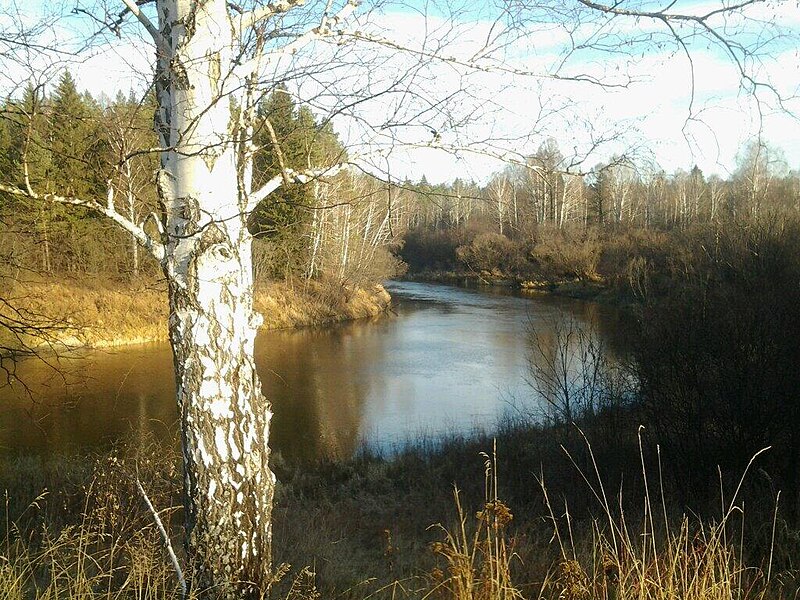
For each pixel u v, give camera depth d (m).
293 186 3.57
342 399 17.17
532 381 18.55
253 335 3.39
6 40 3.16
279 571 3.41
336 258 31.33
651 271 25.67
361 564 5.82
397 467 11.57
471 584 3.24
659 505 7.69
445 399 17.12
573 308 30.77
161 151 3.03
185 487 3.26
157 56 3.12
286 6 3.23
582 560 4.70
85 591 3.49
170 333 3.28
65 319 8.44
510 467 10.80
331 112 3.27
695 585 3.30
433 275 49.84
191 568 3.20
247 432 3.27
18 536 4.48
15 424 13.66
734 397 8.77
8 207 6.02
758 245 12.18
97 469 6.25
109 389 16.56
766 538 5.54
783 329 8.98
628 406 11.33
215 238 3.20
